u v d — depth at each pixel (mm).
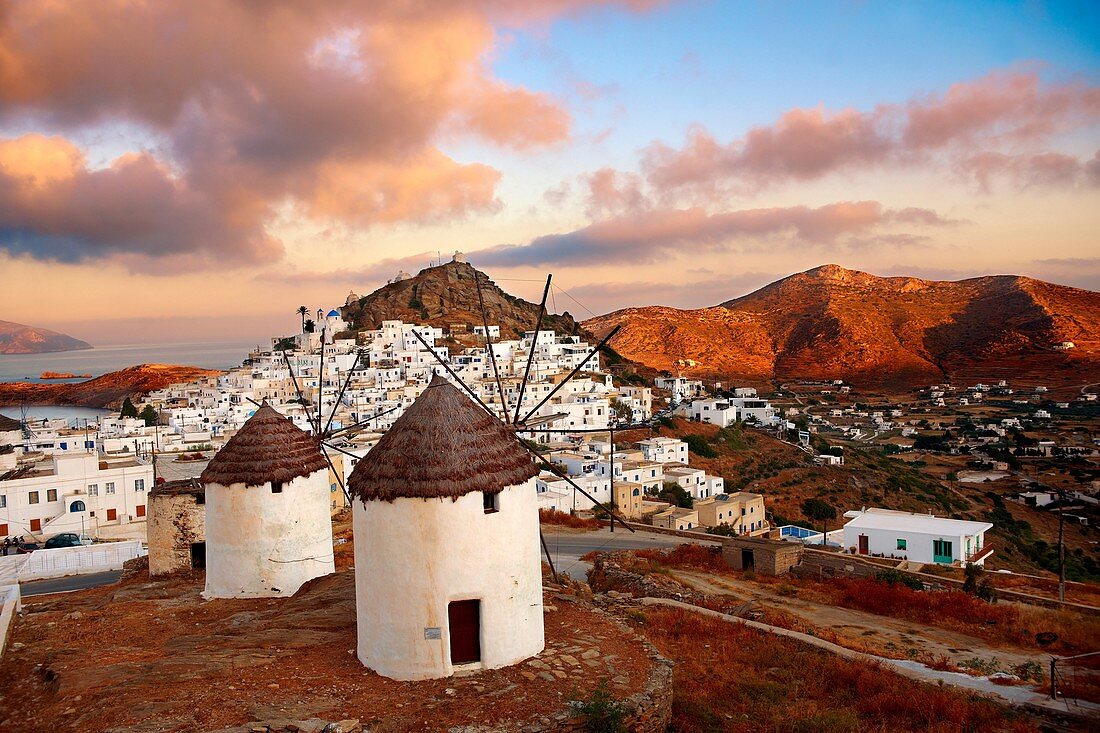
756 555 33469
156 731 11742
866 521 47406
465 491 13688
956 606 25750
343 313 196875
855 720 14773
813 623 24422
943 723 14367
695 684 16594
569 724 12164
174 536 26078
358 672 14102
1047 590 33500
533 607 14797
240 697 12969
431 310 186125
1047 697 16078
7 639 17734
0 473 64375
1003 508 99312
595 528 45250
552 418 18312
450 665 13805
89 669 14867
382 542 13805
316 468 21969
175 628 18266
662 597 26047
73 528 60062
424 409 14570
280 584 21031
